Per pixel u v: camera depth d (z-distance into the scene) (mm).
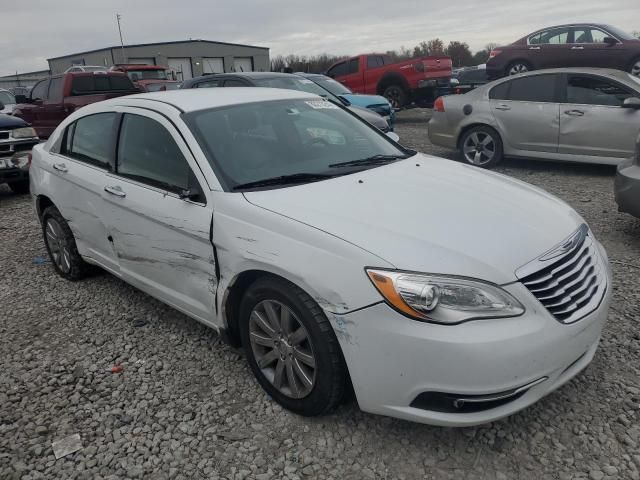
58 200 4629
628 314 3801
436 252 2512
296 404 2904
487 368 2332
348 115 4359
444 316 2367
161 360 3611
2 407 3219
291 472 2592
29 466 2738
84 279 5059
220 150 3371
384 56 17297
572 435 2715
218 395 3199
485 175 3641
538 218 2922
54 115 13305
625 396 2965
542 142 8328
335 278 2539
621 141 7684
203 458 2719
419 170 3592
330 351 2645
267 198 3035
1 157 8406
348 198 3006
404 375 2434
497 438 2729
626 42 12711
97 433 2949
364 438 2775
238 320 3225
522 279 2496
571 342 2545
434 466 2580
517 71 14266
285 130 3779
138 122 3822
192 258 3289
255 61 56312
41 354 3787
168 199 3396
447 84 16281
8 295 4836
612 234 5484
